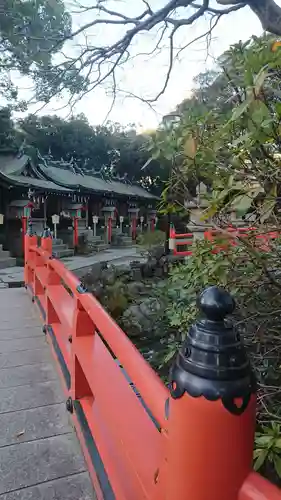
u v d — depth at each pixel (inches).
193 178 79.7
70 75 174.2
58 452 71.6
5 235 546.0
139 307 187.3
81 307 76.4
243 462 23.5
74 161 930.1
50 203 695.1
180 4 147.2
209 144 65.9
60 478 64.5
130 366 40.9
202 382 23.4
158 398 32.4
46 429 79.6
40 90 177.3
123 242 858.8
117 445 46.6
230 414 22.9
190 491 24.1
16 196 551.8
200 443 23.5
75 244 652.1
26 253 226.2
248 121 45.4
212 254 81.4
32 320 167.0
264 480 23.0
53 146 971.9
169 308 119.9
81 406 73.6
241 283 80.7
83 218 796.0
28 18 170.6
